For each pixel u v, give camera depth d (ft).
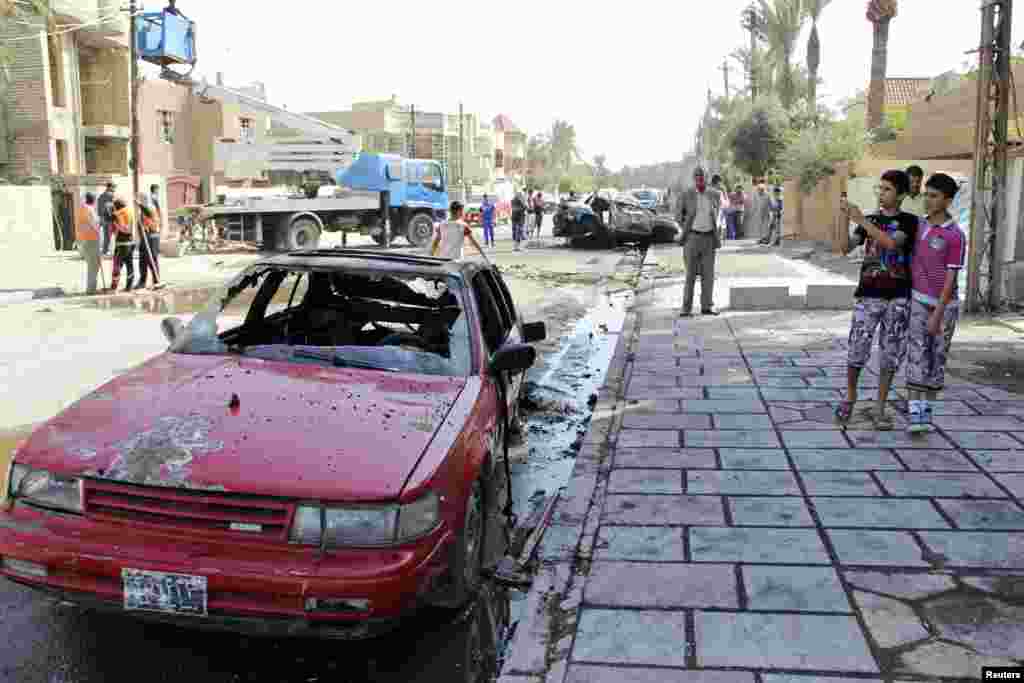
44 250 73.87
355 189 88.07
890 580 13.33
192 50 74.49
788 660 11.16
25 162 86.89
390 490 10.40
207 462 10.62
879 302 20.75
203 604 10.03
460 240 42.65
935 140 69.36
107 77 100.07
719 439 20.85
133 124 64.80
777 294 42.39
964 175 60.44
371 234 90.94
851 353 21.31
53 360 31.40
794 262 67.36
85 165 95.35
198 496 10.28
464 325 15.49
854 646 11.46
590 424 22.45
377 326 17.19
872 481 17.70
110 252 74.02
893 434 20.90
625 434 21.47
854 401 21.91
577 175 377.50
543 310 46.11
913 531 15.16
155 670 11.28
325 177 89.76
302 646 12.04
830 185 84.02
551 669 11.11
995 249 38.78
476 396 13.76
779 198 86.07
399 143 238.89
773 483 17.71
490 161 286.05
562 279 60.70
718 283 53.78
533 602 13.00
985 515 15.80
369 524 10.25
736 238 99.04
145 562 10.04
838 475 18.10
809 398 24.59
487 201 95.81
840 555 14.26
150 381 13.33
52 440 11.31
